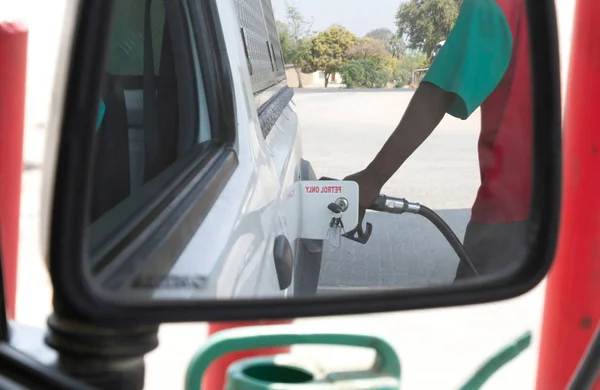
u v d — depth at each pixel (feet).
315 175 8.13
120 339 3.49
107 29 3.27
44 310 12.80
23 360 3.50
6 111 8.05
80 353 3.45
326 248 6.86
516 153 7.67
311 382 4.01
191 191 5.12
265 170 6.78
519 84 7.84
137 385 3.59
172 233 4.36
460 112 7.82
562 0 13.39
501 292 4.46
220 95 6.37
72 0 3.36
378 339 4.11
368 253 6.83
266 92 8.90
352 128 7.75
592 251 9.33
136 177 5.92
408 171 7.78
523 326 15.11
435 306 4.19
